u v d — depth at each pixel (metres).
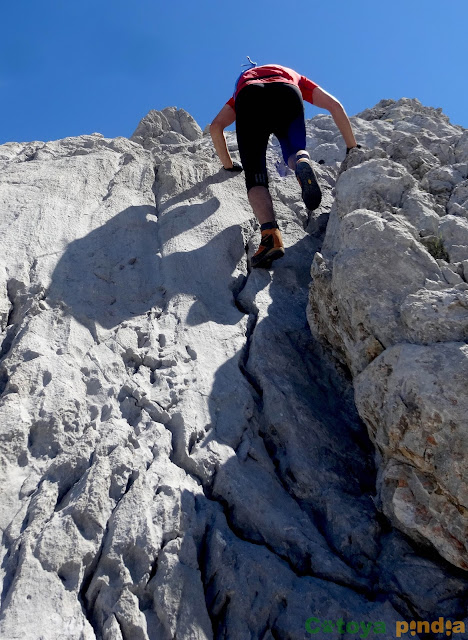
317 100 4.01
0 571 1.97
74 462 2.34
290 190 4.58
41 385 2.63
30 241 3.55
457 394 2.09
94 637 1.85
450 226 2.88
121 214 3.98
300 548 2.24
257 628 1.99
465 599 2.13
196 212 4.09
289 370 2.99
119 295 3.34
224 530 2.22
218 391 2.78
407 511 2.20
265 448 2.63
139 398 2.67
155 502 2.23
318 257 2.98
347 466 2.63
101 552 2.06
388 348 2.38
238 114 3.59
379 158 3.59
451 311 2.31
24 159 4.98
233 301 3.43
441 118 6.91
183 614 1.94
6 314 3.04
